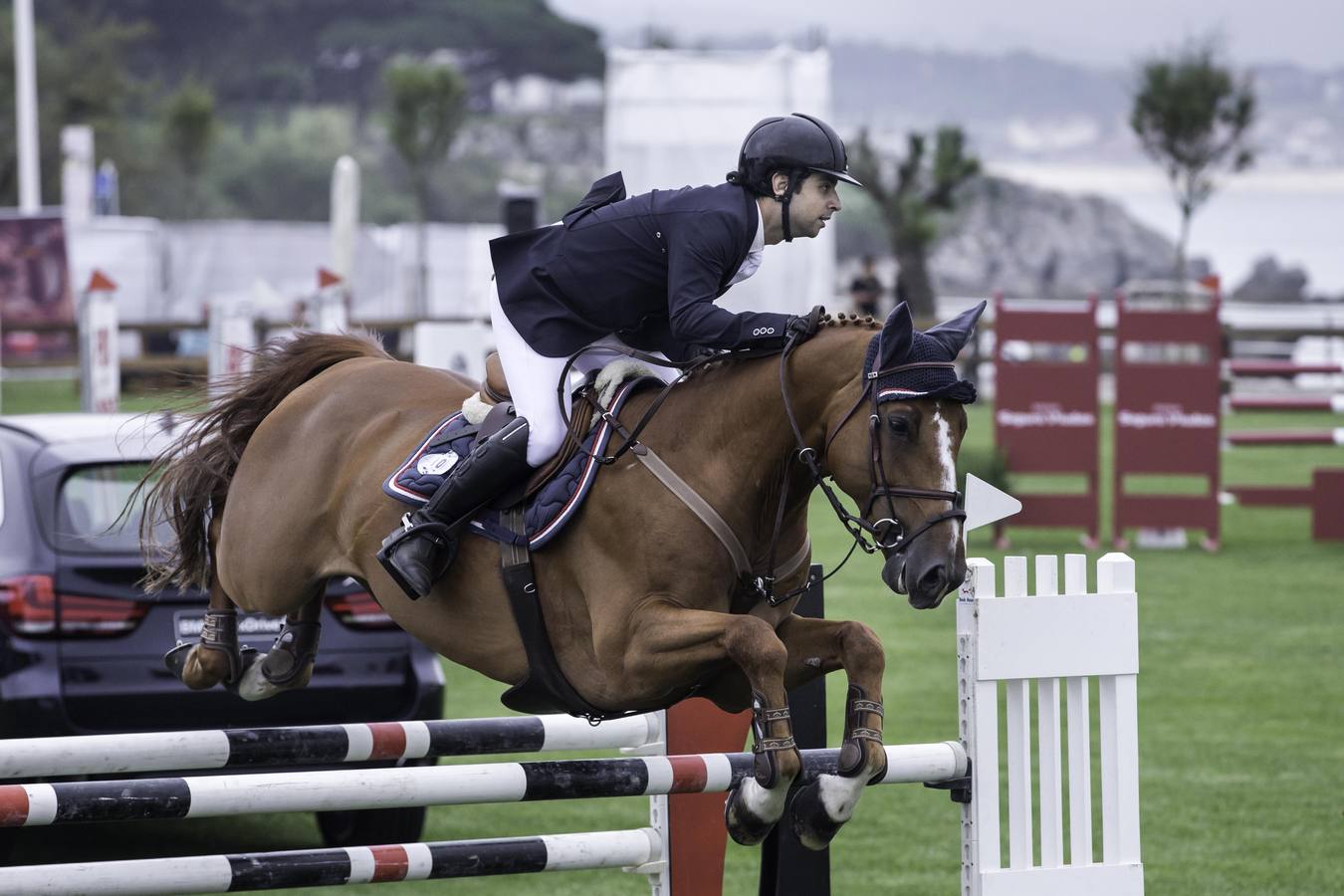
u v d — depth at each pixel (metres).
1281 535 25.55
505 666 7.37
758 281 29.94
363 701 10.09
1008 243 183.38
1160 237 197.88
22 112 47.75
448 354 19.08
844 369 6.69
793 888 7.98
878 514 6.44
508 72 171.88
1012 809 7.35
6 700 9.23
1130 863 7.46
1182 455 23.47
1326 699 15.14
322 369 8.76
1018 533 25.73
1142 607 19.56
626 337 7.40
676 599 6.71
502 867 7.39
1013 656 7.29
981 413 39.38
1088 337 23.39
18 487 9.77
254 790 6.51
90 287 22.50
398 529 7.39
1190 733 13.94
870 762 6.46
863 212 155.88
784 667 6.29
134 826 11.46
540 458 7.16
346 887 10.38
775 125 6.91
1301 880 9.95
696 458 6.86
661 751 8.34
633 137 28.89
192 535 8.63
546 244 7.28
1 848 9.55
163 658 8.98
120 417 10.73
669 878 8.13
